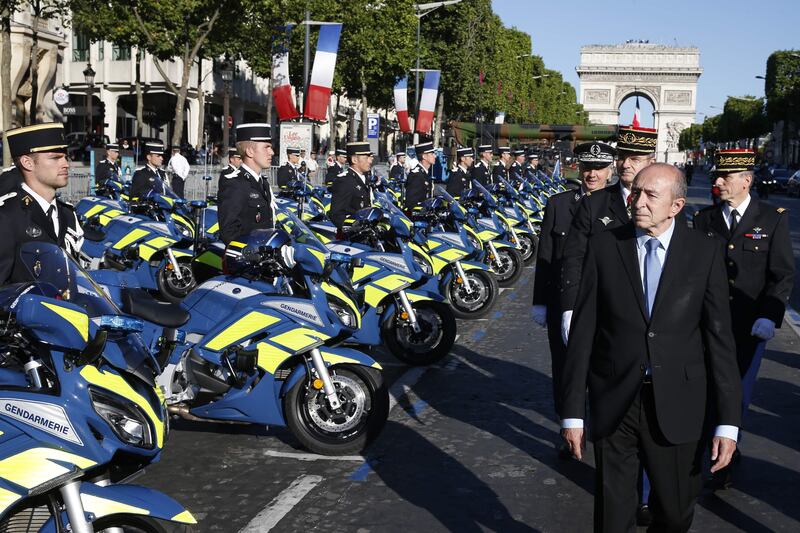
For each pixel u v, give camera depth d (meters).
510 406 7.62
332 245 8.76
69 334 3.56
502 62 61.78
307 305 6.04
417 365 8.95
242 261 6.13
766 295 5.65
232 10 27.62
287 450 6.36
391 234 8.73
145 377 3.88
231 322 6.02
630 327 3.73
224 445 6.47
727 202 5.86
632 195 3.79
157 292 12.34
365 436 6.17
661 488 3.73
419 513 5.23
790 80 81.06
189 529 3.72
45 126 4.38
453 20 51.62
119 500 3.60
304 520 5.11
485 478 5.86
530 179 26.44
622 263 3.78
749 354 5.80
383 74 41.53
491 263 14.54
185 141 59.00
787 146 84.38
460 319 11.73
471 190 15.20
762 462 6.26
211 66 57.59
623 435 3.79
